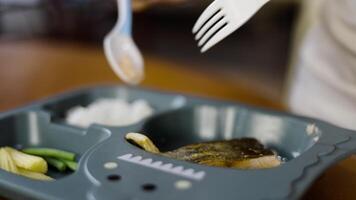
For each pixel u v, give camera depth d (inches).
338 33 23.0
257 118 19.5
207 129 20.3
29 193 14.3
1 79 27.3
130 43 21.1
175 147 19.6
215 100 21.0
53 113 20.3
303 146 18.3
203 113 20.5
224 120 20.1
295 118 18.8
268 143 19.1
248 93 25.4
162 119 19.8
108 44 20.5
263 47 76.7
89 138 18.5
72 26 45.0
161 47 68.6
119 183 14.4
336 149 16.1
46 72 28.8
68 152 18.5
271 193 13.8
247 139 18.4
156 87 25.5
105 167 15.0
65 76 28.0
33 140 19.7
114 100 23.0
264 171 14.8
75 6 45.0
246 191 14.0
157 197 13.7
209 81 27.4
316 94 24.2
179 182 14.4
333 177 17.0
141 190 14.1
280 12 77.5
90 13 45.3
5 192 14.7
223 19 17.1
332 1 24.0
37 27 41.8
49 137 19.5
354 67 22.5
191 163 15.3
